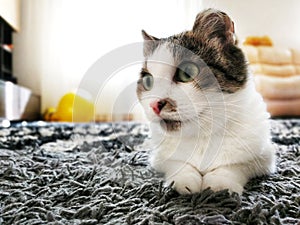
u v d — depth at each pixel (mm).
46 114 1204
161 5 1254
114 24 1314
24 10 1316
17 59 1326
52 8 1308
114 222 190
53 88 1312
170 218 193
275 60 1296
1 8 1037
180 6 1192
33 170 316
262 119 297
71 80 1321
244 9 1454
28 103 1126
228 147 269
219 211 201
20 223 190
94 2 1314
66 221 192
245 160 270
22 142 506
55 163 339
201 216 191
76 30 1315
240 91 284
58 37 1313
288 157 380
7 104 917
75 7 1312
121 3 1302
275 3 1483
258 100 306
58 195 241
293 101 1257
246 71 295
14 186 266
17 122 890
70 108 1064
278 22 1486
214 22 293
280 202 214
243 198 223
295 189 249
